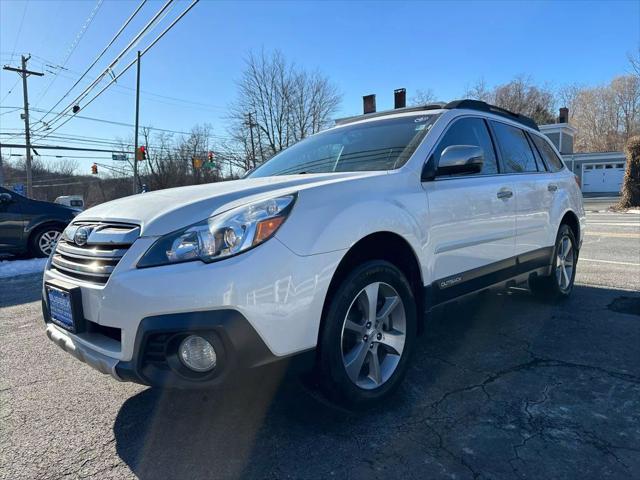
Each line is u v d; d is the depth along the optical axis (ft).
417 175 9.71
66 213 30.30
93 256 7.72
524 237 13.00
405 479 6.74
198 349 6.87
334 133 12.62
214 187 8.88
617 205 67.67
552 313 14.53
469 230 10.68
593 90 200.03
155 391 9.73
